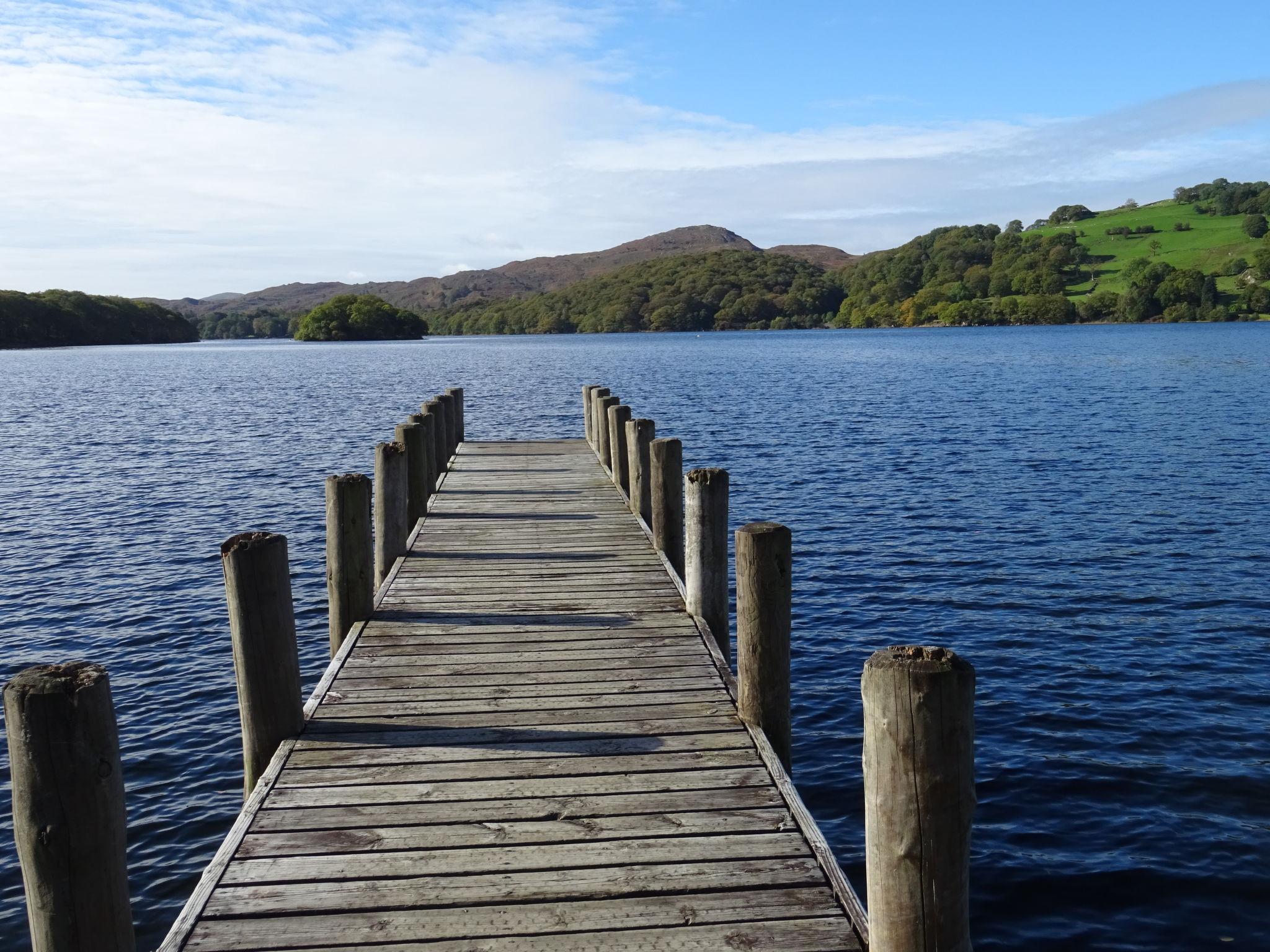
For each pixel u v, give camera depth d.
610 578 7.80
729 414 30.08
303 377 54.88
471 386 45.19
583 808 4.11
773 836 3.89
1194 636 9.55
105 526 15.22
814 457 20.97
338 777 4.41
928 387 39.72
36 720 2.68
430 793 4.26
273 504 16.86
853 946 3.21
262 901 3.45
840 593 11.19
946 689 2.74
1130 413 28.36
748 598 4.89
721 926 3.32
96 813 2.77
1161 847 5.95
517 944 3.22
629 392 39.09
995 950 5.08
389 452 8.20
